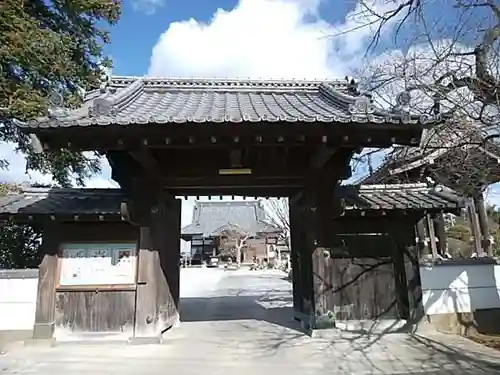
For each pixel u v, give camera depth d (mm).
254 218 45906
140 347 6051
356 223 7160
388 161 8500
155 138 5000
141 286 6387
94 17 10656
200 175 6441
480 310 7164
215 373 4730
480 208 9594
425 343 6094
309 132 4957
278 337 6617
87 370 4918
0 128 9828
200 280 22375
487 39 5129
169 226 7707
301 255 7652
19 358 5488
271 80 8062
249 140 5098
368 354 5480
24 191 7121
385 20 5191
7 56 7816
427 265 7250
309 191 6711
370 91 6492
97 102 5000
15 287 6680
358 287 7039
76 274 6570
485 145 5965
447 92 5602
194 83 8000
